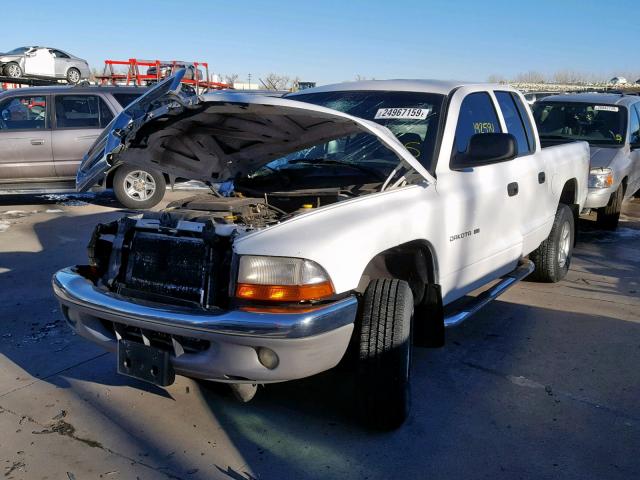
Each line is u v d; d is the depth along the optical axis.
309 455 3.15
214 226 3.09
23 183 9.79
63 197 11.04
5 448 3.22
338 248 2.99
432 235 3.64
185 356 3.01
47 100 9.84
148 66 18.41
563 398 3.72
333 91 4.75
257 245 2.92
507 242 4.62
